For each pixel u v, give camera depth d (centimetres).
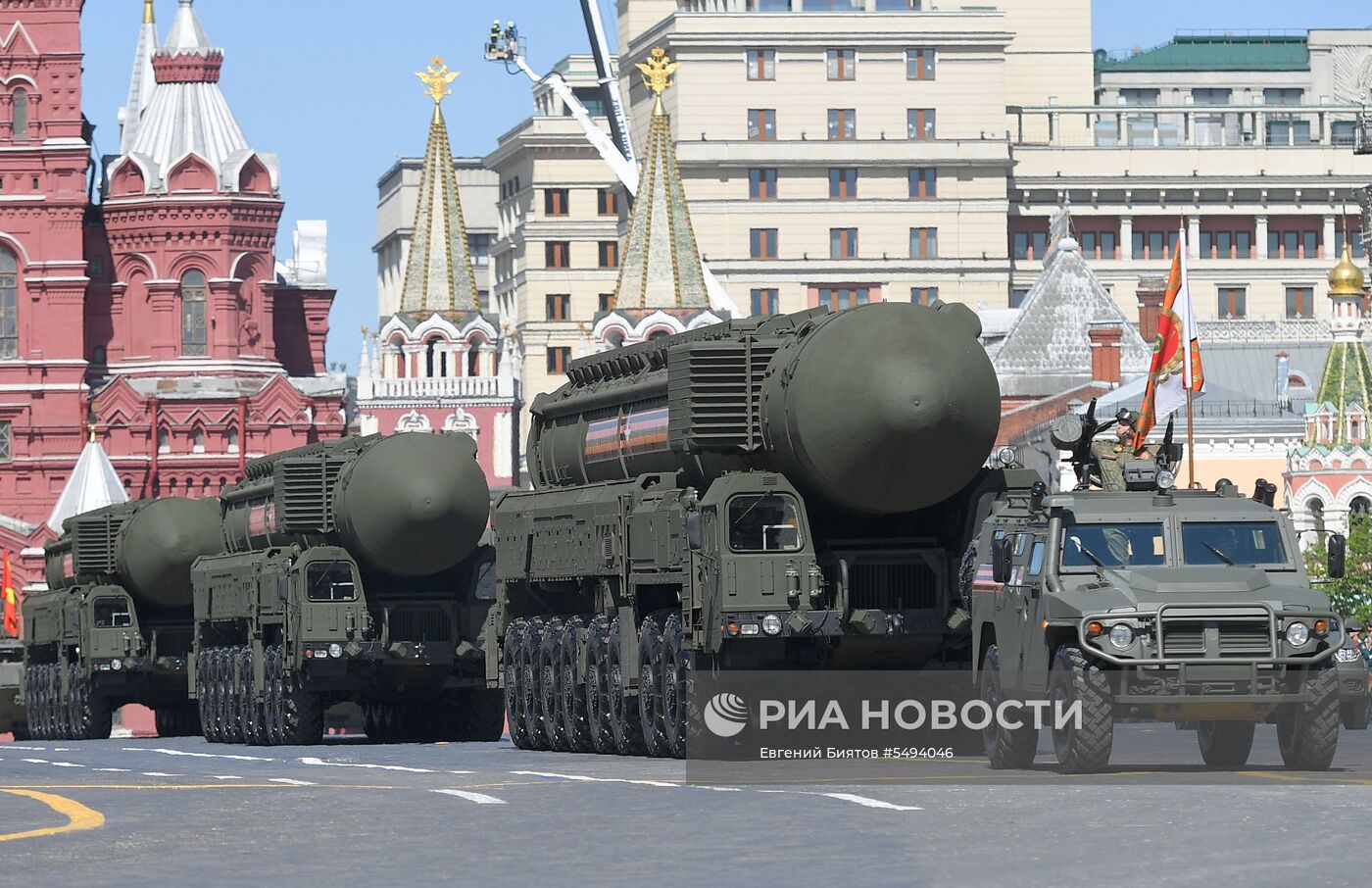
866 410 7656
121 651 15312
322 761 8906
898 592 7969
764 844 4647
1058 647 6322
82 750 11381
